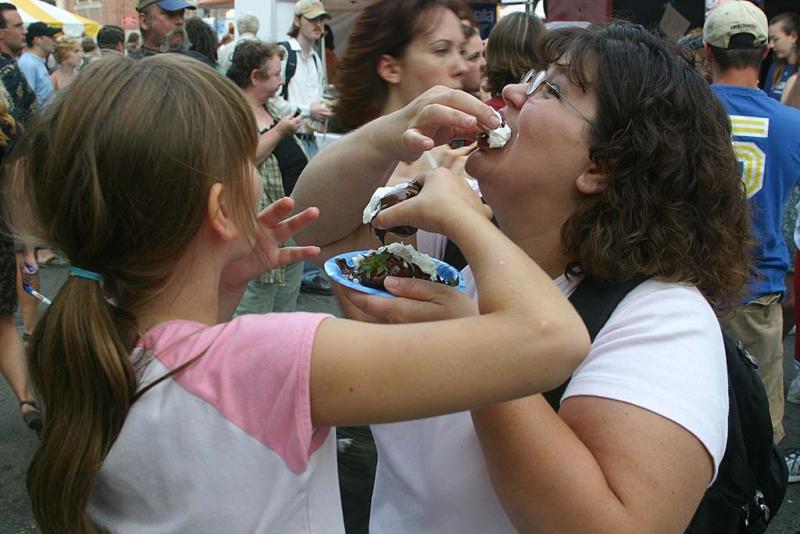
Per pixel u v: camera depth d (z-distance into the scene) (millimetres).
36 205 985
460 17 2309
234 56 4238
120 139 913
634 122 1145
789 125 2812
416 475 1222
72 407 940
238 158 1002
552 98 1203
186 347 946
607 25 1283
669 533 963
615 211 1148
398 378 874
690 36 4730
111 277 979
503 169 1227
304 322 935
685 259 1137
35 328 1000
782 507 3234
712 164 1164
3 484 3197
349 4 7969
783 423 3979
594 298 1140
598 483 949
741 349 1458
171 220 945
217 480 911
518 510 986
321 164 1573
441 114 1243
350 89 2381
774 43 6031
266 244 1243
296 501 938
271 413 905
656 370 1009
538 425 968
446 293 1043
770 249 2846
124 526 948
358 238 1663
